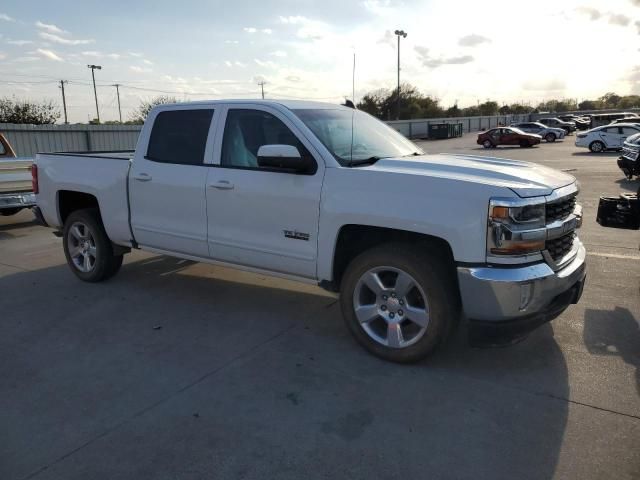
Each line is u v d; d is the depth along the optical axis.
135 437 3.18
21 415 3.45
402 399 3.57
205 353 4.32
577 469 2.84
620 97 124.38
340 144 4.46
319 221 4.21
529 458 2.94
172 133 5.24
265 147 4.19
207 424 3.31
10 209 10.12
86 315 5.21
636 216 5.49
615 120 40.81
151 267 6.88
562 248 3.98
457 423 3.28
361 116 5.28
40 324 5.00
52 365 4.15
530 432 3.17
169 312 5.27
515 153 29.50
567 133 52.94
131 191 5.49
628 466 2.85
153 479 2.81
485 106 108.38
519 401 3.52
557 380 3.79
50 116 33.94
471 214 3.55
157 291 5.92
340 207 4.06
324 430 3.23
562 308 3.95
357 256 4.19
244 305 5.45
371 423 3.29
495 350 4.29
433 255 3.92
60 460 2.98
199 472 2.86
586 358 4.12
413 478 2.79
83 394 3.70
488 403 3.50
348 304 4.24
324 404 3.52
